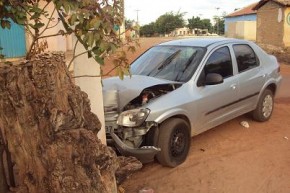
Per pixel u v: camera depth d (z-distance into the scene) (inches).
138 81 227.8
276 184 197.0
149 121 200.2
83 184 115.3
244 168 214.5
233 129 277.3
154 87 216.1
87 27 125.7
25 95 117.3
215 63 246.8
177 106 210.5
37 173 119.1
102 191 118.6
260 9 1322.6
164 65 248.5
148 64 256.7
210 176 204.5
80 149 115.8
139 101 211.6
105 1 124.3
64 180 114.5
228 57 258.7
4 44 553.6
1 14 132.6
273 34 1242.0
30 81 117.6
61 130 115.3
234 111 259.4
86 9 122.0
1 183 128.6
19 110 118.0
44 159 116.4
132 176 202.8
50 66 119.2
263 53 294.4
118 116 203.5
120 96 211.6
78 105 120.6
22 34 565.0
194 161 221.6
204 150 237.5
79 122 118.9
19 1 132.1
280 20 1194.0
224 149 241.0
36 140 117.3
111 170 124.2
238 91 258.2
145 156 197.0
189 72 233.9
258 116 289.6
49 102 116.0
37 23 138.7
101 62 134.3
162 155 206.8
